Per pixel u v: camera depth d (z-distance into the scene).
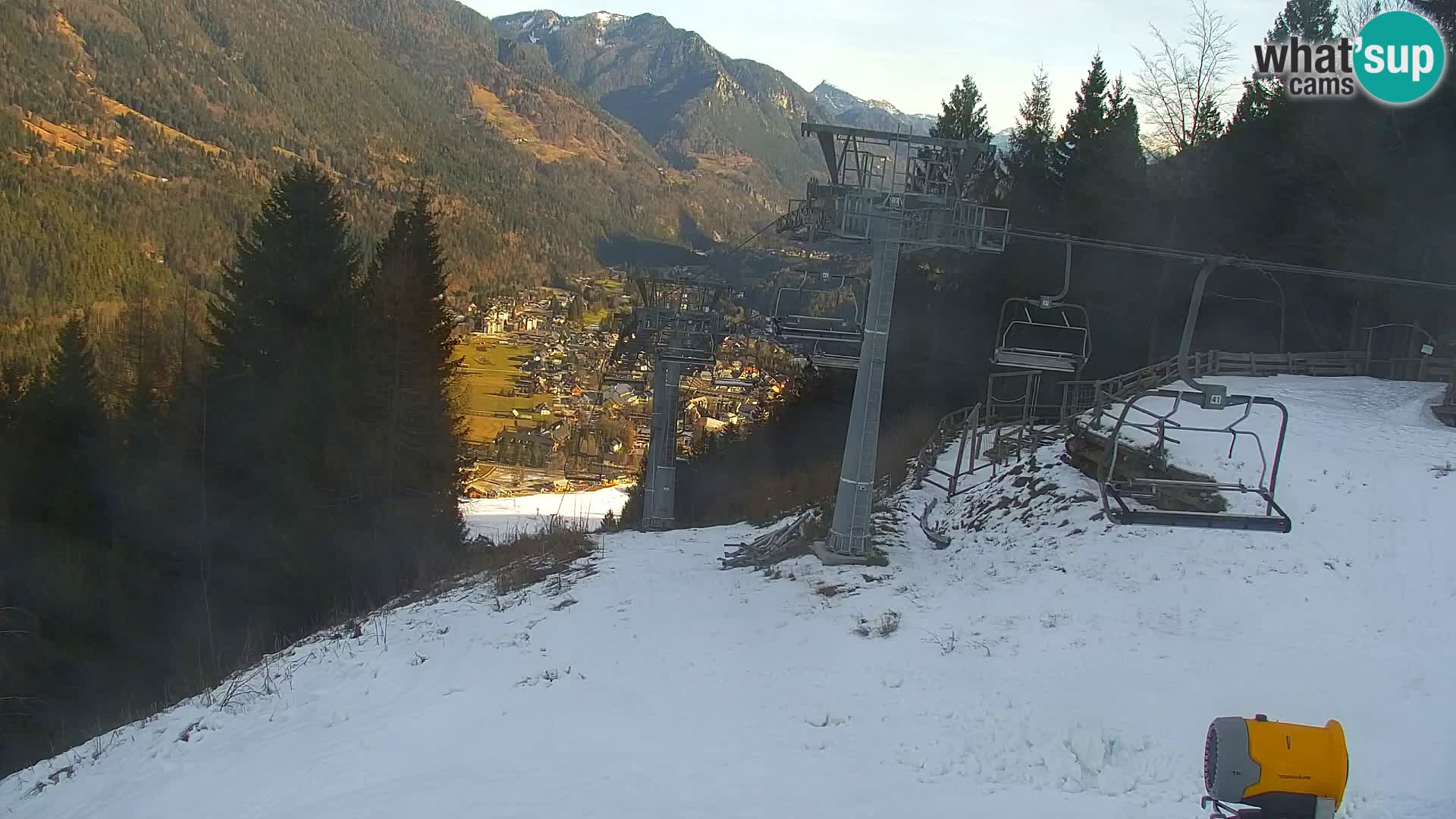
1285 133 36.38
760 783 10.90
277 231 39.94
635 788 10.98
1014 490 23.80
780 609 18.45
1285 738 7.28
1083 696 12.67
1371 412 24.44
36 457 37.56
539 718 13.95
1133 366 42.12
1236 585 16.34
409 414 37.75
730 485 42.72
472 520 54.50
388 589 33.03
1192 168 40.34
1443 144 31.08
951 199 18.86
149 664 32.59
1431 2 32.34
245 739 15.56
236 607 35.06
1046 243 41.19
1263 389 27.22
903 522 24.33
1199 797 9.76
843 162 19.30
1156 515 11.41
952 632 15.84
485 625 19.75
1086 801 9.88
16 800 16.52
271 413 37.44
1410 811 9.10
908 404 43.91
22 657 31.09
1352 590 15.55
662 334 33.25
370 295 42.00
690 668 15.66
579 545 27.34
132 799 13.97
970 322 45.50
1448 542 16.22
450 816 10.53
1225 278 38.62
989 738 11.66
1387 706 11.83
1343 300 36.31
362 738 14.15
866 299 20.81
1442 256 31.92
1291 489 19.17
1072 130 44.72
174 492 36.88
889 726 12.49
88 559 35.75
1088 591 17.05
